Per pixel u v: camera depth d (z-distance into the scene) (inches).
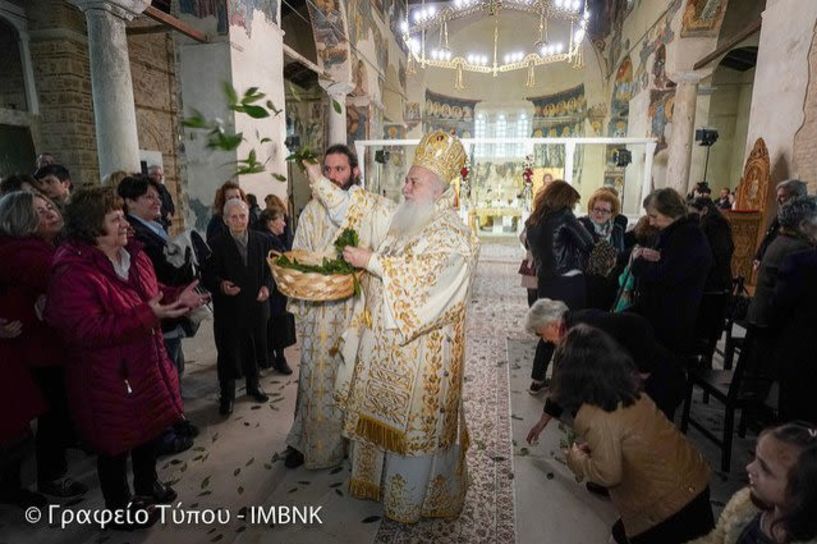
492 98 737.6
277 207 157.5
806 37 189.2
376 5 503.8
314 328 92.4
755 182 225.5
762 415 105.9
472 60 661.3
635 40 483.5
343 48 399.9
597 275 128.4
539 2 475.2
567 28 661.9
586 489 91.8
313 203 96.0
